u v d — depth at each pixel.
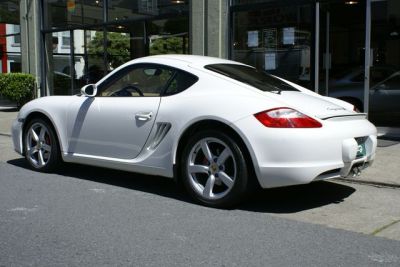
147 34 12.95
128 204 5.43
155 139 5.68
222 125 5.16
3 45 17.17
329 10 9.84
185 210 5.20
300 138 4.79
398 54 9.54
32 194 5.83
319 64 10.07
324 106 5.34
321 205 5.45
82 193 5.89
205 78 5.55
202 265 3.77
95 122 6.22
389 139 9.33
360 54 9.59
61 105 6.64
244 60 11.14
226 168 5.19
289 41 10.41
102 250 4.07
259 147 4.88
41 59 15.86
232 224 4.75
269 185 4.93
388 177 6.51
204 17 11.50
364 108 9.58
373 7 9.41
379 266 3.79
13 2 16.62
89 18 14.32
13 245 4.20
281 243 4.26
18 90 15.38
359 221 4.91
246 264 3.80
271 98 5.13
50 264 3.79
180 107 5.48
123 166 5.99
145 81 6.02
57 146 6.75
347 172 5.13
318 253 4.04
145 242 4.25
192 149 5.35
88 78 14.58
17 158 8.16
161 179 6.62
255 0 10.78
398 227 4.74
